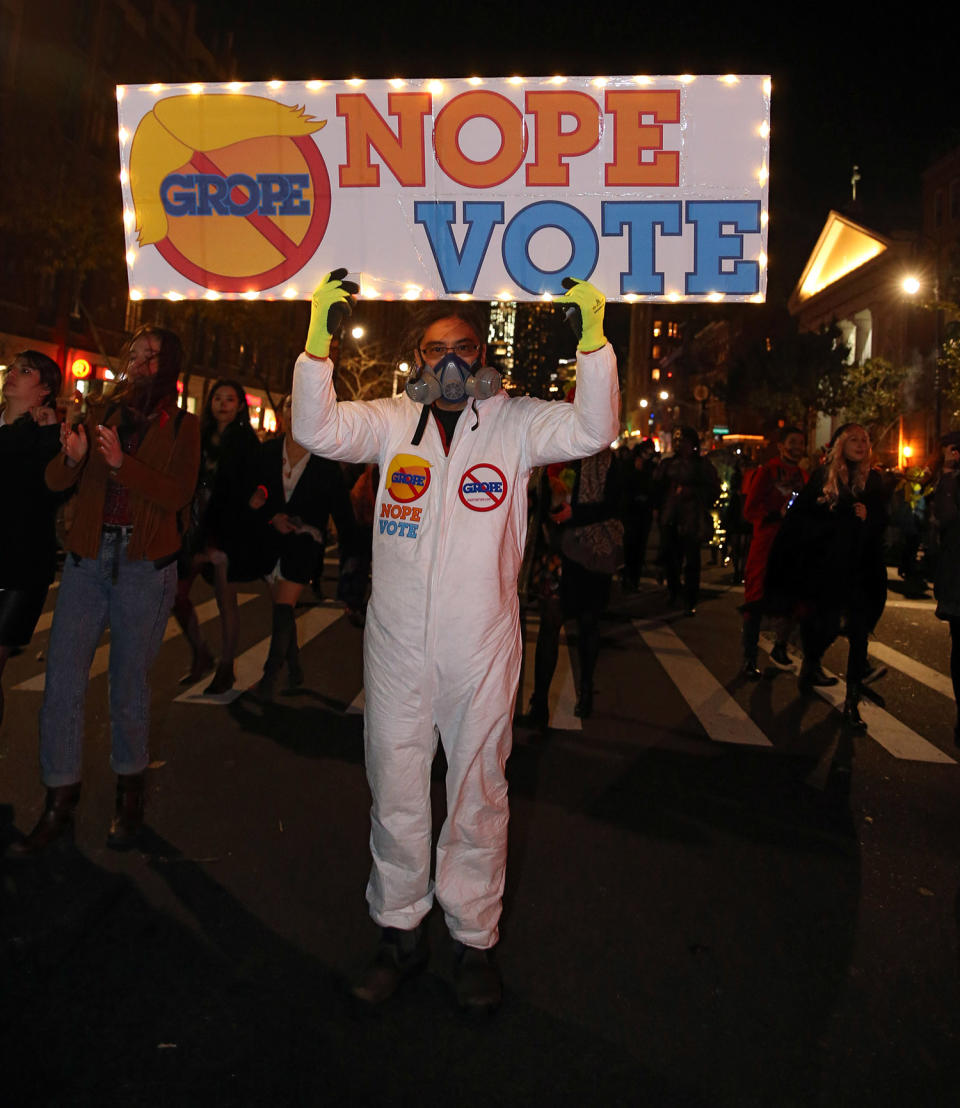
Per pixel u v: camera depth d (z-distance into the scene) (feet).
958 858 13.46
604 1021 9.10
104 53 90.74
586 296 8.29
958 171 117.29
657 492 41.29
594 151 11.36
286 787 14.84
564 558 18.95
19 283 82.84
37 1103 7.66
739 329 190.90
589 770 16.63
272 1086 7.97
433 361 9.15
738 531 43.14
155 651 12.55
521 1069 8.33
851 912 11.61
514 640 9.37
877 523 20.33
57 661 12.12
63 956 9.77
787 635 24.75
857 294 147.74
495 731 9.18
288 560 18.67
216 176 11.58
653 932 10.86
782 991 9.77
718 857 13.08
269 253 11.63
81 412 12.14
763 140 11.25
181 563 17.08
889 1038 9.04
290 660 20.84
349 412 9.30
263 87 11.43
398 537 9.15
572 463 18.99
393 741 9.19
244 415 19.49
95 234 70.13
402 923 9.46
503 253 11.51
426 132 11.43
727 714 20.90
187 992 9.25
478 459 9.13
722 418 206.90
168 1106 7.68
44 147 71.82
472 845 9.30
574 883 12.02
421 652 9.05
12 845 12.05
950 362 75.72
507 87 11.31
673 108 11.27
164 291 11.78
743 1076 8.39
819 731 19.88
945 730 20.47
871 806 15.48
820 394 123.54
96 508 12.01
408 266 11.57
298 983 9.48
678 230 11.37
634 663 25.91
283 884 11.56
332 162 11.51
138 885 11.40
